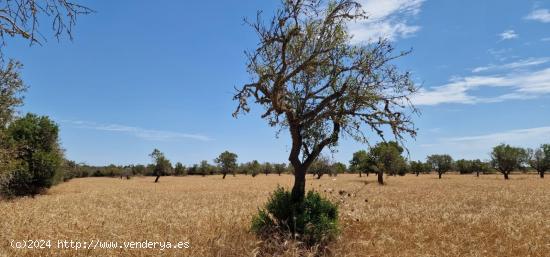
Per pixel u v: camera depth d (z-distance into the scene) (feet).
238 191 147.13
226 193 136.46
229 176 381.40
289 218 44.98
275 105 43.32
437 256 41.57
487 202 101.76
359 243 45.68
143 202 100.22
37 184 131.34
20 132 127.03
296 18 40.42
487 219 65.67
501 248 44.73
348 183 188.14
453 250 42.91
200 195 127.54
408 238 49.55
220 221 57.52
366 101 44.27
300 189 47.03
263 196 121.39
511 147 269.64
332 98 44.34
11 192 119.75
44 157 127.95
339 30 43.50
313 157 47.14
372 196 115.75
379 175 193.16
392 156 187.32
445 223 60.59
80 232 46.73
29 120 132.16
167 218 61.62
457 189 152.35
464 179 259.60
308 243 43.52
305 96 46.83
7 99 66.23
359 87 44.21
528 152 283.38
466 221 63.52
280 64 42.86
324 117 45.85
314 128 48.83
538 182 211.20
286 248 40.16
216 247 39.09
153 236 42.98
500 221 62.69
